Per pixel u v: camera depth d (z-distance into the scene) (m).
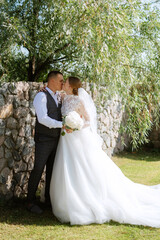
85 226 2.67
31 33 4.38
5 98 3.21
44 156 3.04
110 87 3.95
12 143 3.34
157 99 4.77
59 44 4.45
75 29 3.54
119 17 3.38
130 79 4.21
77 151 2.97
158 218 2.79
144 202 3.13
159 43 4.75
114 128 6.55
